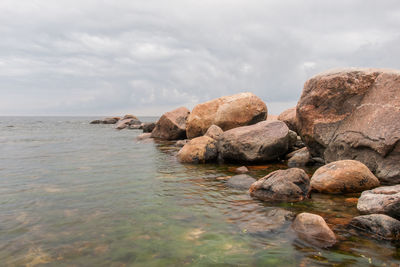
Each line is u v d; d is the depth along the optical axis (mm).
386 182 7453
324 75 10148
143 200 6395
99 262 3672
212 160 11656
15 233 4570
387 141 7547
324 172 7125
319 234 4305
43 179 8422
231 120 16188
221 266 3576
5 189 7258
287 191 6391
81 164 11078
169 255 3861
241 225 4898
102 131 31656
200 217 5316
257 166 10664
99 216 5363
